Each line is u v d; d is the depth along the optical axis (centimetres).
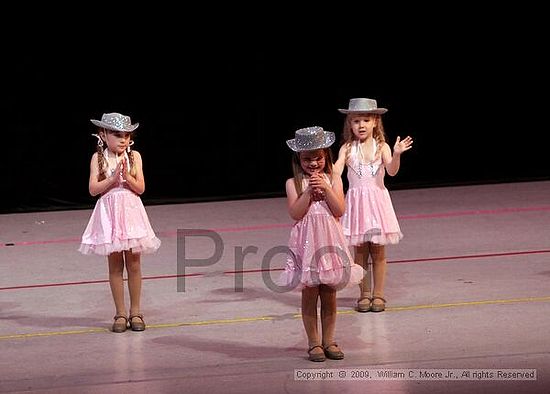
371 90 2256
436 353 1105
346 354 1112
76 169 2155
